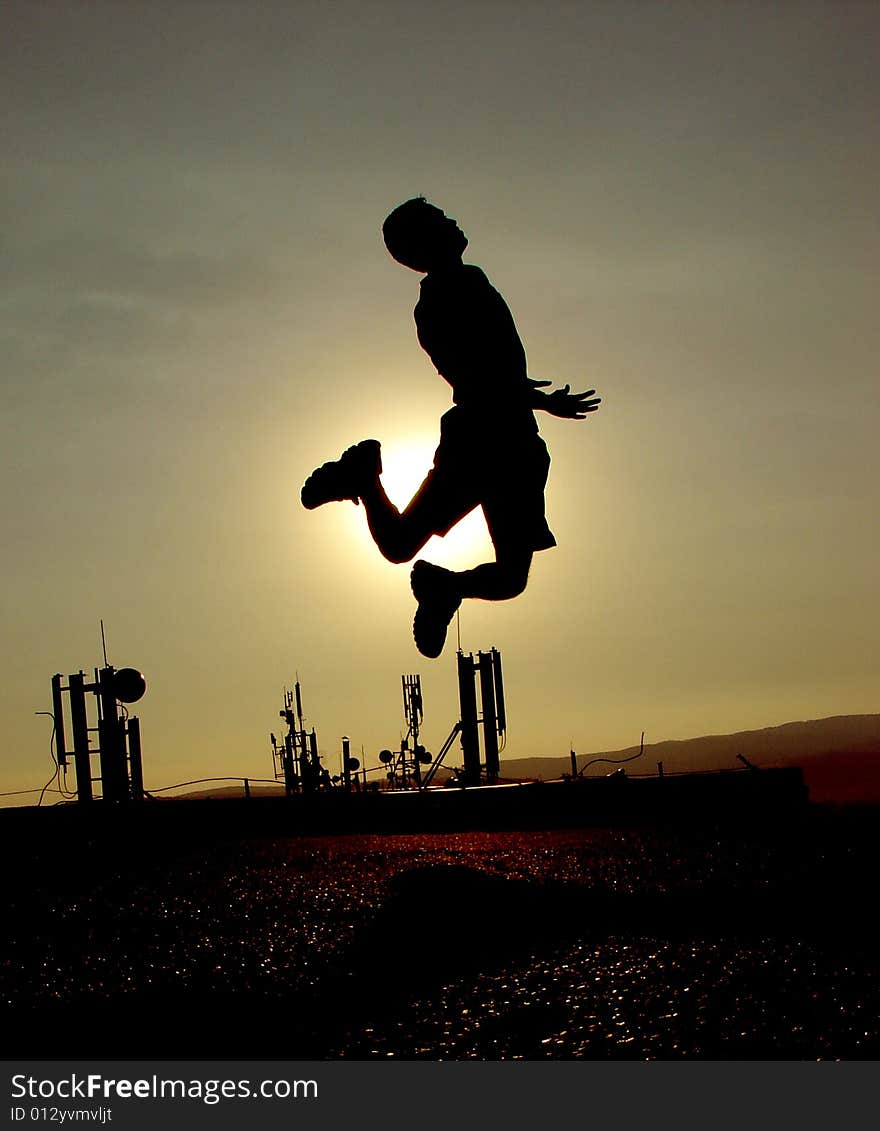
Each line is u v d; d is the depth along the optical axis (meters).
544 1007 8.29
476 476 7.38
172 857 17.95
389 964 9.69
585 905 11.84
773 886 12.71
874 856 14.85
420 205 7.61
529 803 22.52
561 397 8.27
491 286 7.62
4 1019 8.58
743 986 8.57
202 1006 8.69
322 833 22.05
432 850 17.36
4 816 21.19
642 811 22.50
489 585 7.44
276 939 10.84
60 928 11.84
